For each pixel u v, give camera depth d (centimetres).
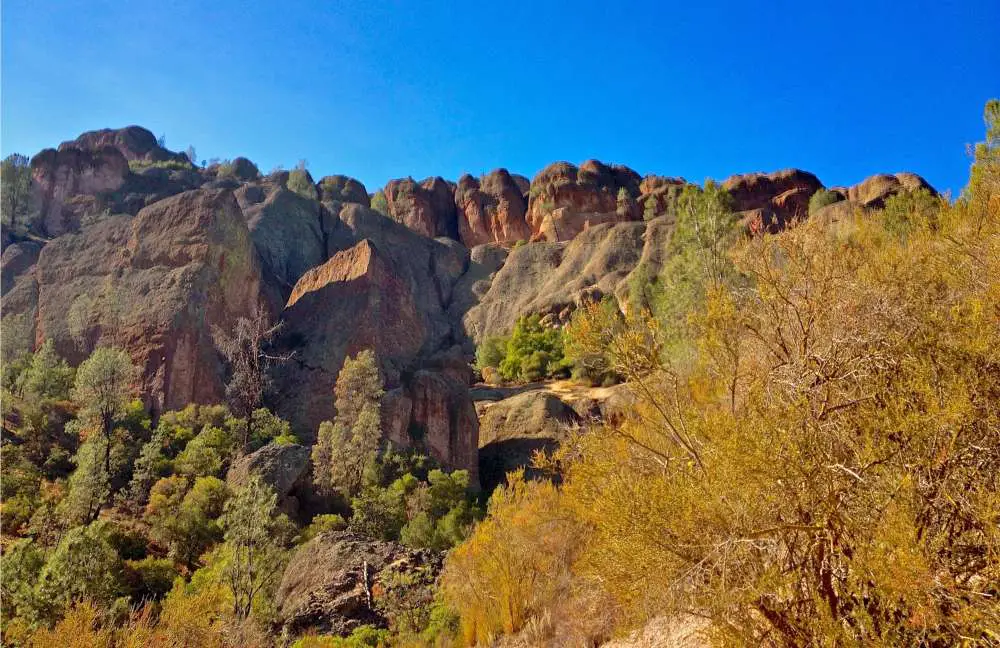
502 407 4166
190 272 4691
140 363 4150
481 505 2981
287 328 5375
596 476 486
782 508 315
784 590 296
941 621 254
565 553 754
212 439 3262
